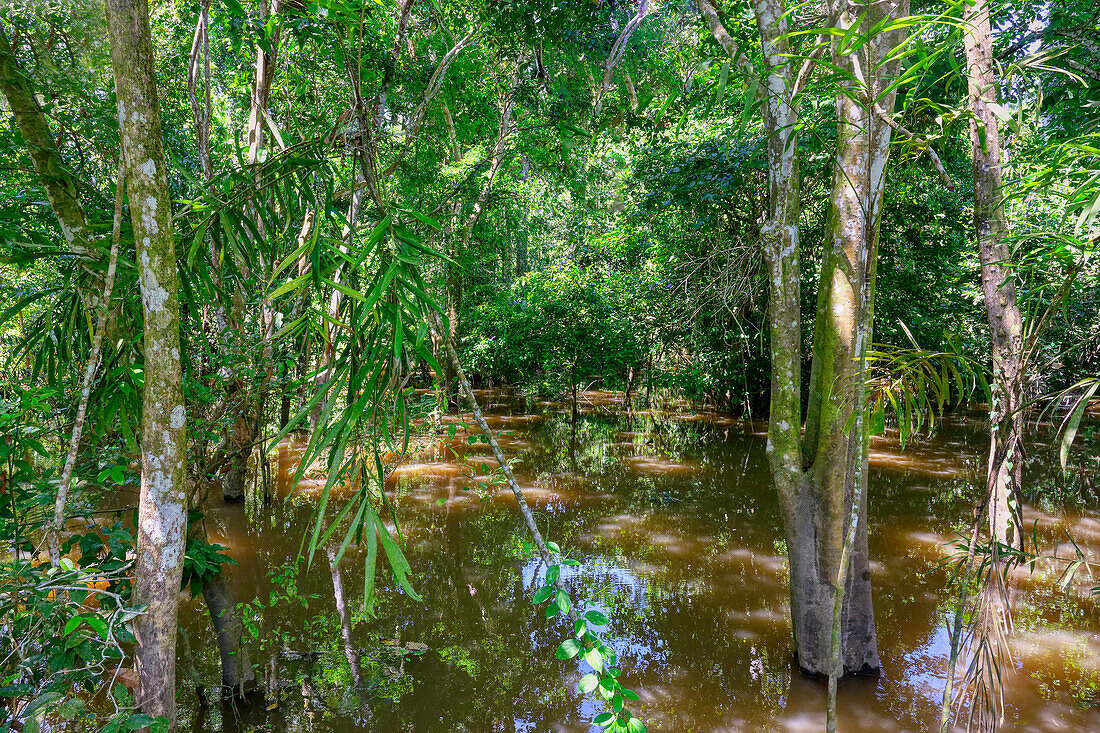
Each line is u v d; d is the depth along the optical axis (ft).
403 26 25.35
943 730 9.19
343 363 7.84
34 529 9.02
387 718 12.67
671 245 36.94
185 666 14.33
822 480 13.39
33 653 7.95
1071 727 11.86
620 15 26.00
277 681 13.91
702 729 12.25
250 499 28.30
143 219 7.23
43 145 9.36
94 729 10.93
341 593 16.60
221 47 24.25
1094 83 16.37
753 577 19.94
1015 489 8.16
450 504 27.55
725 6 24.66
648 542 23.06
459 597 18.47
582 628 8.05
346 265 9.20
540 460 36.52
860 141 12.34
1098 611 16.80
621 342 47.93
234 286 15.05
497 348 55.57
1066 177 6.86
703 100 29.25
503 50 32.35
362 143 9.53
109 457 10.30
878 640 15.55
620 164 47.01
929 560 20.89
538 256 73.61
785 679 13.96
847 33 6.62
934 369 8.52
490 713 12.86
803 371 38.99
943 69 19.16
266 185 9.38
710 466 35.17
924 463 34.76
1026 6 20.44
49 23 11.18
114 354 9.91
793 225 13.33
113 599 8.40
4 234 8.97
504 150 39.81
